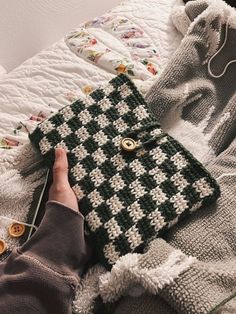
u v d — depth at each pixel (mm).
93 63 1046
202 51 989
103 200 777
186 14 1063
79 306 716
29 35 1219
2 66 1198
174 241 752
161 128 874
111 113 864
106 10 1342
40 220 818
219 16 999
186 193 771
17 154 883
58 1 1227
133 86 890
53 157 839
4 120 968
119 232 749
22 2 1170
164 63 1041
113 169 805
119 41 1083
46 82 1020
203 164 869
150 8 1141
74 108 877
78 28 1124
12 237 793
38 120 970
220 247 747
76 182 801
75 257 725
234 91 972
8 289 682
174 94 916
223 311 693
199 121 930
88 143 836
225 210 779
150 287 681
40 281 685
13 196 831
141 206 765
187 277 682
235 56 992
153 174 792
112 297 711
